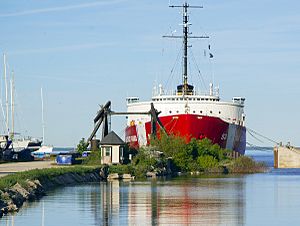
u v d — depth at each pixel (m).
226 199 106.00
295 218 83.94
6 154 197.50
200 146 196.38
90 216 82.62
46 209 88.12
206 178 162.00
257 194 115.81
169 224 77.44
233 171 196.38
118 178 152.38
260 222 80.31
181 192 117.00
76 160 174.75
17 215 82.06
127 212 87.00
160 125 192.50
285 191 122.56
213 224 78.00
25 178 106.69
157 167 172.38
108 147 169.25
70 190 116.62
